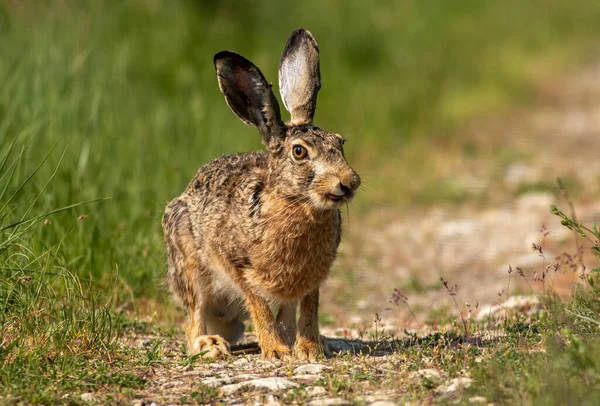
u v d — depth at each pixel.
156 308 11.31
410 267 15.26
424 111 26.06
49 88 13.20
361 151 22.41
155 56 20.03
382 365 7.99
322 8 28.25
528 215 18.08
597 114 29.53
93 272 11.00
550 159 23.34
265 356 8.88
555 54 38.56
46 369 7.72
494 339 8.78
